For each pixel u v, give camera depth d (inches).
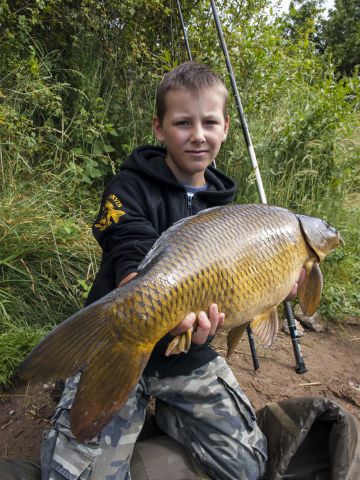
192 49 177.5
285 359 111.9
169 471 66.9
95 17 159.8
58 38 158.4
